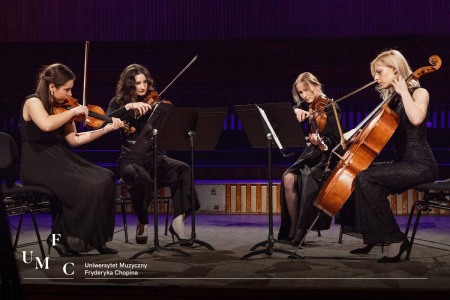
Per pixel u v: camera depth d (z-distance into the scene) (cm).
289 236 412
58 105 378
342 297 261
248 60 752
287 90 744
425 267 316
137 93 414
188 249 383
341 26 702
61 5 734
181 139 369
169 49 755
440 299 257
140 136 398
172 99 755
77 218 360
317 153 409
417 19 692
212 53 753
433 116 727
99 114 396
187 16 722
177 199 406
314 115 397
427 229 488
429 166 335
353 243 408
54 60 759
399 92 327
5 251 183
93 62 761
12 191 355
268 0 710
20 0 736
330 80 738
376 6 696
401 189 338
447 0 688
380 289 262
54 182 362
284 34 710
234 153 736
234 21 716
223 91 750
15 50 758
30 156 365
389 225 328
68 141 384
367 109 738
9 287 183
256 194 631
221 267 319
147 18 726
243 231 483
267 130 349
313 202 391
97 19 732
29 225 538
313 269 312
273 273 302
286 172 416
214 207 636
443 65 714
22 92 751
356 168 340
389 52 345
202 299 268
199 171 706
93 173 372
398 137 347
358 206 333
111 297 271
